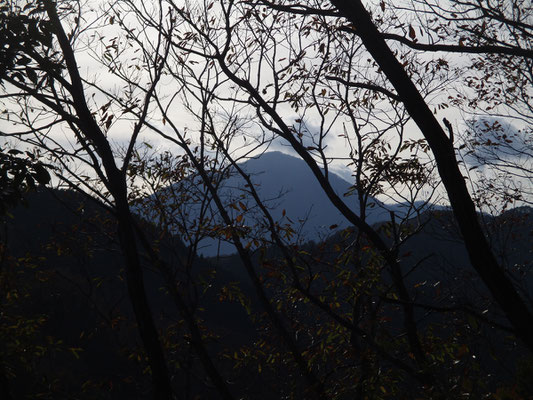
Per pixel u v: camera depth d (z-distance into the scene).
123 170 20.62
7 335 26.80
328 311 19.73
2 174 15.31
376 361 20.89
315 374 26.72
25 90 19.06
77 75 20.45
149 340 18.88
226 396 26.17
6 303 28.81
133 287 19.28
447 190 10.11
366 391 20.56
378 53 10.80
